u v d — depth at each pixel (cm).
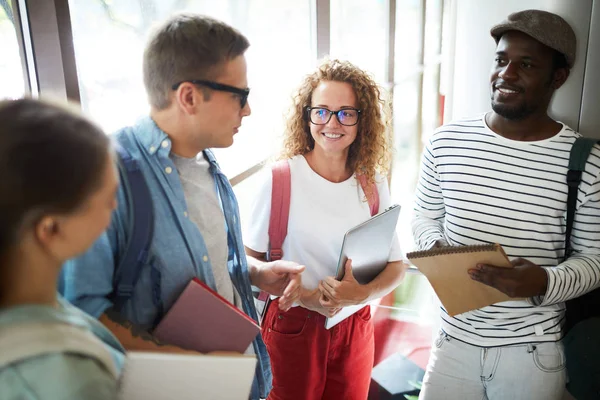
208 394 88
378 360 262
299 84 159
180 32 98
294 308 158
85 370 63
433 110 474
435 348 160
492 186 146
